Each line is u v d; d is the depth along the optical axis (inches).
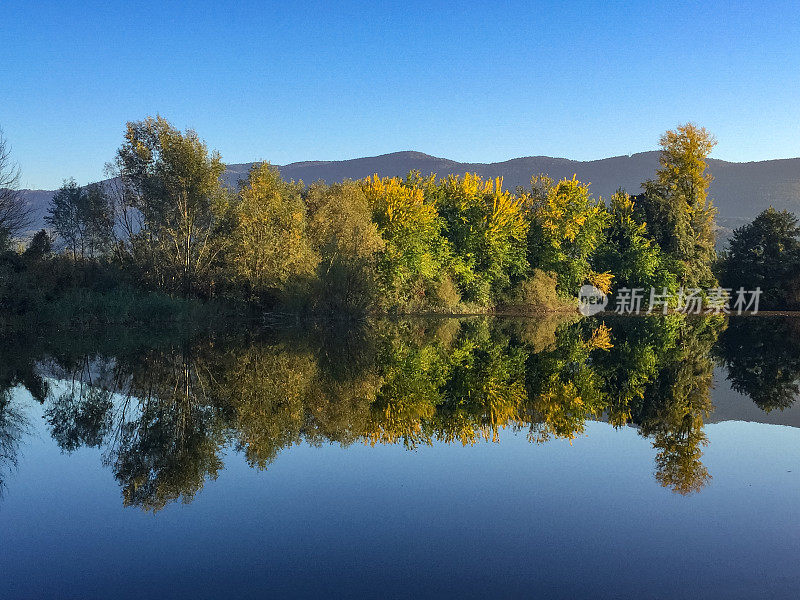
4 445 457.7
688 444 471.8
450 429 510.9
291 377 758.5
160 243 1481.3
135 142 1535.4
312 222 1636.3
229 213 1568.7
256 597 236.4
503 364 896.9
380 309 1822.1
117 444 460.8
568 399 647.8
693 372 855.1
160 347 1023.6
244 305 1470.2
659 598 235.6
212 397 637.3
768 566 262.2
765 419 562.3
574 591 240.5
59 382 717.9
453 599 234.4
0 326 1186.0
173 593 239.6
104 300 1288.1
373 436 485.1
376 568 259.6
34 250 1389.0
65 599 235.1
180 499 345.7
